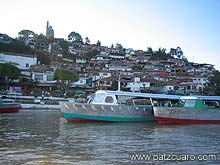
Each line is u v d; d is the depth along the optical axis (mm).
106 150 15172
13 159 12766
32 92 72000
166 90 85062
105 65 111438
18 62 90750
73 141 18109
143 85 85375
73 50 131000
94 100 31625
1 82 72375
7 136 19891
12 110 46531
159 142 18016
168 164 12383
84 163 12273
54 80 81688
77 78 80625
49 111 52344
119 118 31391
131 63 118375
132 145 16797
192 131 24062
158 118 29969
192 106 31406
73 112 30266
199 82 93562
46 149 15219
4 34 113062
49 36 139500
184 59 150250
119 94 31969
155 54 144000
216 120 31422
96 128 25734
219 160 13258
